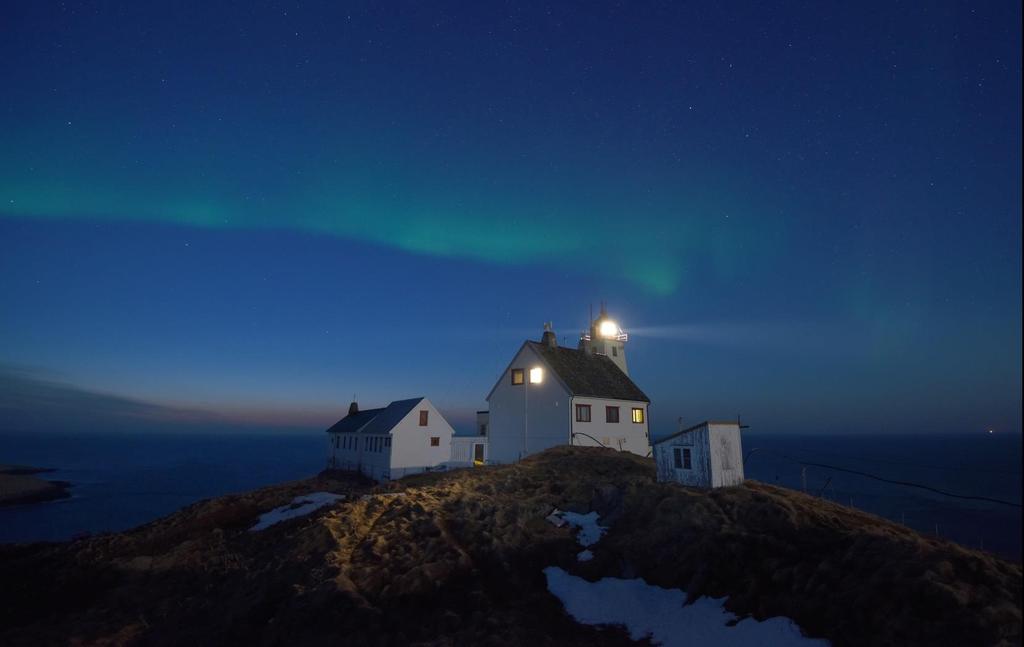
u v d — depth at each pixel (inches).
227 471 5334.6
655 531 791.1
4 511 2999.5
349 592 687.1
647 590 693.9
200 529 1222.9
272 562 854.5
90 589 927.0
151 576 956.0
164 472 5275.6
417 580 717.3
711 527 735.7
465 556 778.2
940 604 480.7
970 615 459.5
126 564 1023.6
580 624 633.6
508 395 1769.2
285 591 736.3
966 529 1670.8
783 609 569.6
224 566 936.9
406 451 1996.8
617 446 1733.5
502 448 1752.0
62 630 757.3
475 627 621.0
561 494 1055.0
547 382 1665.8
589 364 1894.7
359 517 953.5
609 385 1813.5
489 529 860.6
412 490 1125.1
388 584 725.9
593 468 1237.1
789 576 607.5
